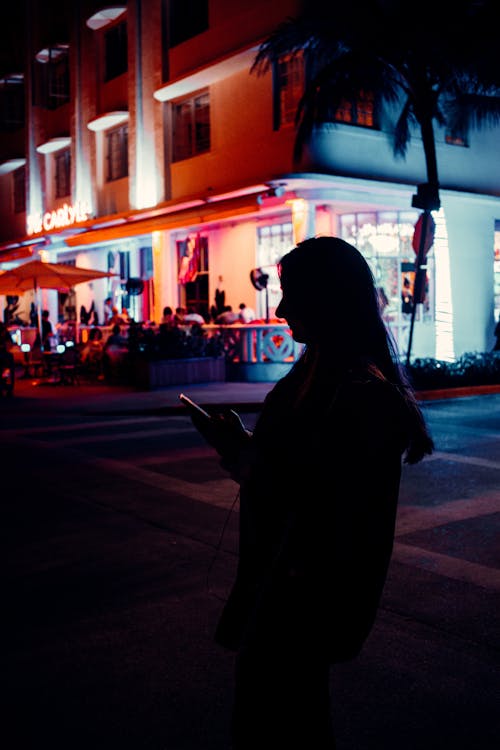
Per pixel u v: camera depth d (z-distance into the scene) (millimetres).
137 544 5539
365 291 1847
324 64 16625
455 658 3617
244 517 1983
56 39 27109
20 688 3395
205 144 20547
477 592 4492
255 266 19750
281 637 1788
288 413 1858
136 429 11172
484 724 3021
